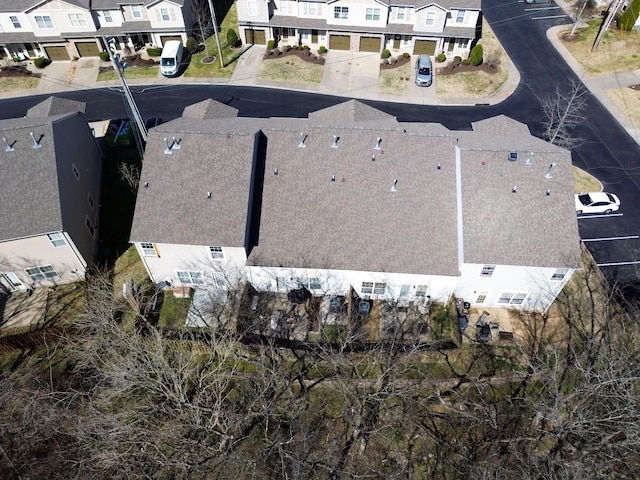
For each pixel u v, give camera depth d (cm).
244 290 3012
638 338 2647
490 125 3494
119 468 2162
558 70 5116
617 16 5497
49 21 5088
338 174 3016
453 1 5009
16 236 2877
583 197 3716
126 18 5278
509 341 2933
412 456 2448
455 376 2767
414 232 2898
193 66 5288
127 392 2316
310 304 3061
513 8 6066
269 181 3016
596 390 2031
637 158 4162
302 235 2928
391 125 3259
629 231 3588
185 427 2183
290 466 2345
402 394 2344
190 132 3006
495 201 2830
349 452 2458
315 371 2762
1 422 2267
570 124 4462
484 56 5288
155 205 2878
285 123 3372
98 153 4050
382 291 3058
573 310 3092
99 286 2916
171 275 3125
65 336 2698
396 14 5169
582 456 1961
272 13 5334
